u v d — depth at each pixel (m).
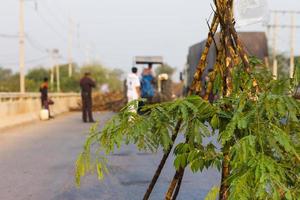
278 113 2.94
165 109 3.20
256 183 2.64
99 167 3.26
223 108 3.22
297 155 2.83
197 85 3.73
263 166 2.67
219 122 3.13
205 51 3.72
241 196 2.62
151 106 3.23
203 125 3.13
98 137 3.23
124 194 6.88
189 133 3.12
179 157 3.30
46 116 23.47
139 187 7.32
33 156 10.63
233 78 3.44
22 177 8.20
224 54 3.57
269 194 2.60
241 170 2.75
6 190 7.22
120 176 8.20
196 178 7.98
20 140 13.93
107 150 3.16
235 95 3.24
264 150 2.85
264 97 2.94
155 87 27.52
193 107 3.09
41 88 24.42
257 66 3.76
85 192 7.05
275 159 2.88
